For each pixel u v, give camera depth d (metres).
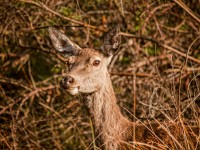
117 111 9.98
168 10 14.01
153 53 14.09
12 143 12.84
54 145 13.54
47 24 14.01
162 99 10.90
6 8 13.45
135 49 14.13
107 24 14.62
